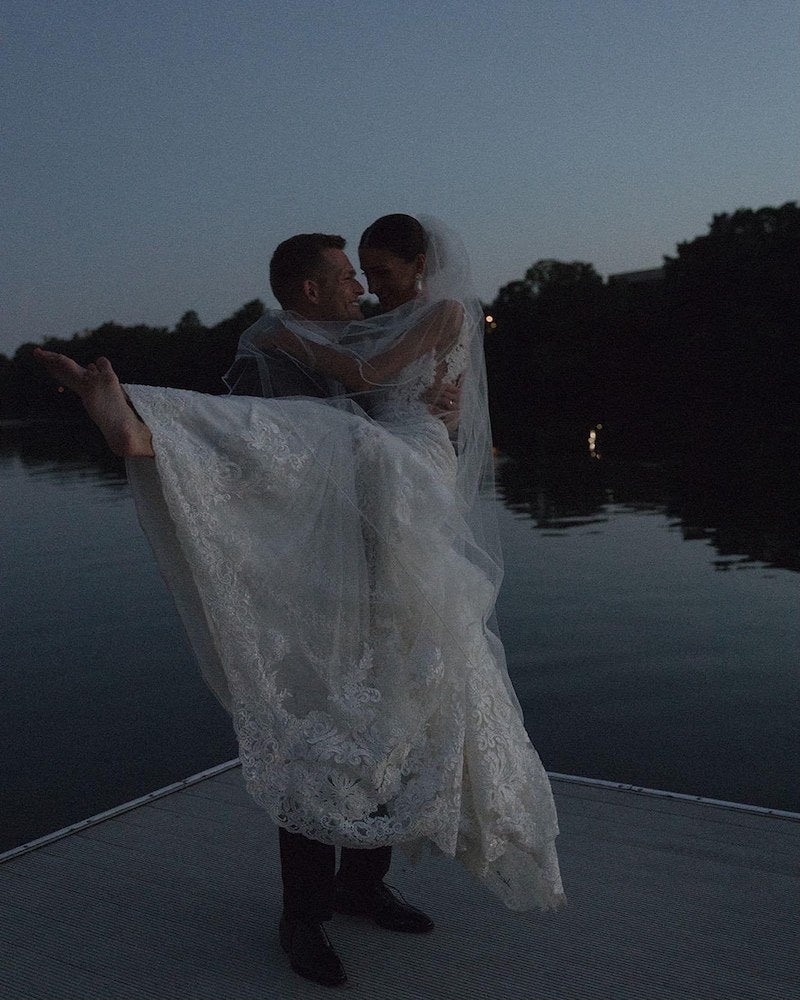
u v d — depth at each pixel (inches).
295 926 96.1
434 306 98.2
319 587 89.1
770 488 677.3
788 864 114.1
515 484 776.3
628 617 309.6
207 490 85.9
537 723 218.5
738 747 200.7
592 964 96.2
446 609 89.7
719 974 93.5
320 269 100.1
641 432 1539.1
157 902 111.6
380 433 92.7
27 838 178.9
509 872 93.8
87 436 2197.3
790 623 294.7
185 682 266.4
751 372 1787.6
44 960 100.6
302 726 87.9
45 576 431.5
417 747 89.2
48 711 247.1
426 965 97.3
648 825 126.6
